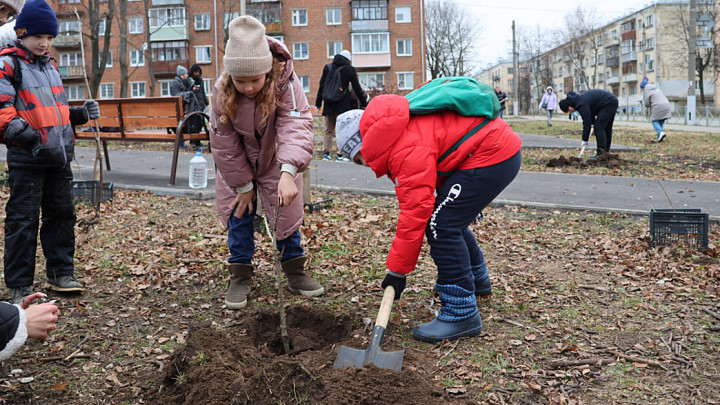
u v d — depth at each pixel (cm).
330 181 891
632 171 1055
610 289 430
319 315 375
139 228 606
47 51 391
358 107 1145
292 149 369
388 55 5222
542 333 351
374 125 313
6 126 354
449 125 322
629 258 509
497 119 335
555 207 727
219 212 412
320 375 281
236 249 404
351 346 333
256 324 365
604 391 283
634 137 1894
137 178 882
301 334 346
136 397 285
